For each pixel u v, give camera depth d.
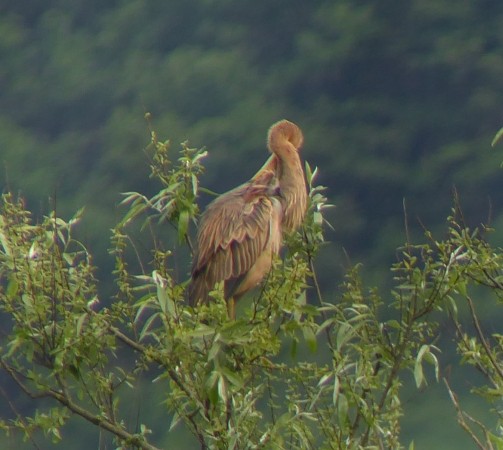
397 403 8.30
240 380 7.98
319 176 32.75
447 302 8.48
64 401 8.36
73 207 29.16
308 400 8.28
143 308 8.40
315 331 8.27
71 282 8.61
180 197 8.98
